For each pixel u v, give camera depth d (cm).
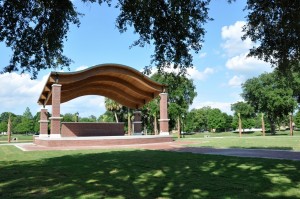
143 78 3991
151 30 1148
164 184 955
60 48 1293
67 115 11962
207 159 1588
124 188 905
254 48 1223
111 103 7031
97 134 4491
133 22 1161
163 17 1098
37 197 790
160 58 1166
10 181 1025
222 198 761
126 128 9031
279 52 1167
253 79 7525
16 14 1157
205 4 1073
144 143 3712
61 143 3247
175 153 2041
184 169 1256
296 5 988
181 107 6725
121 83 4338
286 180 966
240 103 9256
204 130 15350
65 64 1338
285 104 6806
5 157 1997
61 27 1235
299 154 1794
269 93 7031
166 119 4122
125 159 1684
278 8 1077
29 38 1228
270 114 7906
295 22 1017
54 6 1191
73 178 1084
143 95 4562
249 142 3347
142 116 8181
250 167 1255
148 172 1204
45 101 4359
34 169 1324
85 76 3572
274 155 1755
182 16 1061
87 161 1612
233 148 2458
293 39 1098
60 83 3434
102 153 2164
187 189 872
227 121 14150
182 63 1156
